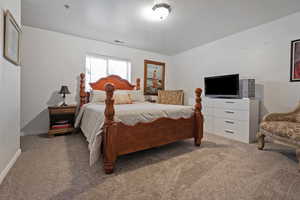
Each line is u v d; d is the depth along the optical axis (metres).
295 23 2.36
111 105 1.55
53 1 2.10
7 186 1.28
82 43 3.43
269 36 2.66
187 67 4.37
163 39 3.52
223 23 2.71
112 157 1.54
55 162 1.76
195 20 2.60
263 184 1.36
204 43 3.78
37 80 2.99
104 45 3.71
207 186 1.33
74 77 3.36
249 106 2.55
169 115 2.13
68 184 1.33
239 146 2.39
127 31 3.08
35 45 2.95
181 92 4.29
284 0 2.04
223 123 2.96
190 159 1.89
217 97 3.34
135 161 1.83
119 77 3.86
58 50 3.17
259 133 2.24
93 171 1.57
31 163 1.72
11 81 1.63
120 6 2.20
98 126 1.70
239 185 1.34
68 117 3.20
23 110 2.88
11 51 1.58
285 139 1.81
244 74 3.03
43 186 1.29
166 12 2.11
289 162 1.81
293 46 2.38
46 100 3.08
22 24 2.81
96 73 3.67
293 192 1.24
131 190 1.27
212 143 2.55
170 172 1.57
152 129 1.93
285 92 2.48
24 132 2.90
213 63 3.65
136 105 2.78
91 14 2.44
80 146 2.32
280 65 2.53
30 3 2.14
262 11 2.31
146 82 4.40
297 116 2.16
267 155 2.03
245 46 3.01
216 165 1.73
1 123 1.37
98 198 1.16
